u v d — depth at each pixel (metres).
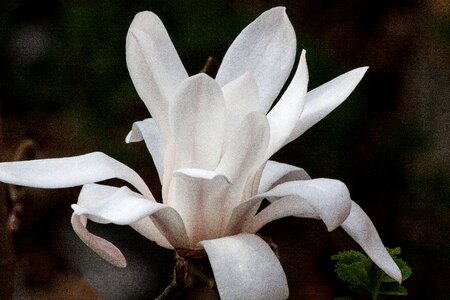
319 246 1.03
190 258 0.48
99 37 1.06
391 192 1.06
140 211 0.46
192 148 0.47
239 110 0.47
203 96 0.46
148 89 0.48
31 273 0.79
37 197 0.93
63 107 1.06
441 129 1.12
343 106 1.06
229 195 0.48
